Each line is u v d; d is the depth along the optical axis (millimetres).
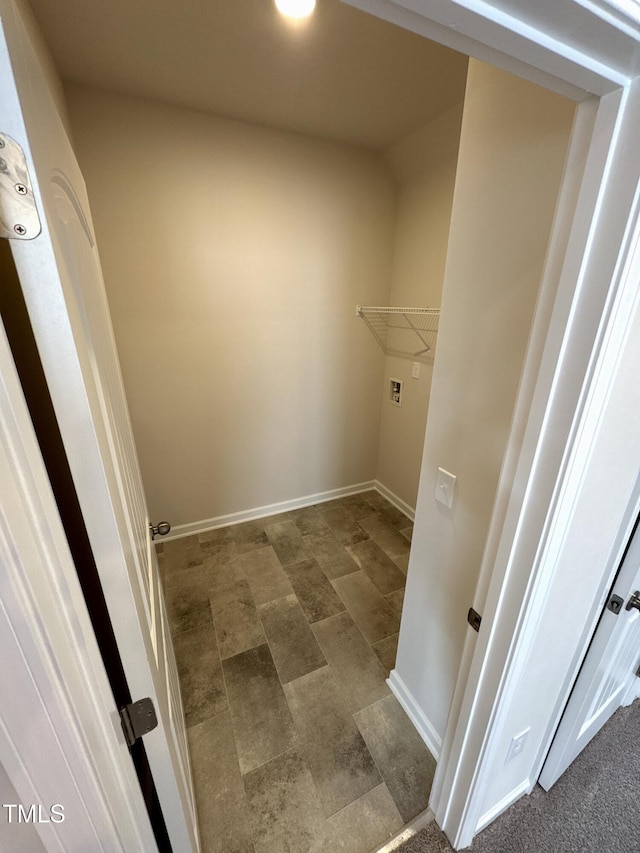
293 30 1246
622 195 487
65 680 406
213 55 1388
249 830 1099
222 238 2055
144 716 577
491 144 796
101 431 467
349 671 1593
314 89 1607
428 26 369
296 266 2289
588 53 404
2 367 311
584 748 1303
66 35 1277
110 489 458
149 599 768
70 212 533
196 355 2213
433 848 1057
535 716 1010
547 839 1076
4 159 299
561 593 815
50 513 374
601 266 526
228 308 2201
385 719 1406
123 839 532
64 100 1561
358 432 2936
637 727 1379
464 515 1028
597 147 499
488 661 839
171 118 1778
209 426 2395
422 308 2324
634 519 892
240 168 1978
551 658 919
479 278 875
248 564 2256
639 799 1170
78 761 443
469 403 957
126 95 1680
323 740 1334
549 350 611
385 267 2555
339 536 2539
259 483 2699
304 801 1164
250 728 1372
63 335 370
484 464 938
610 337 548
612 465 740
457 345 966
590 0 334
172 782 686
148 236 1908
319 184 2184
